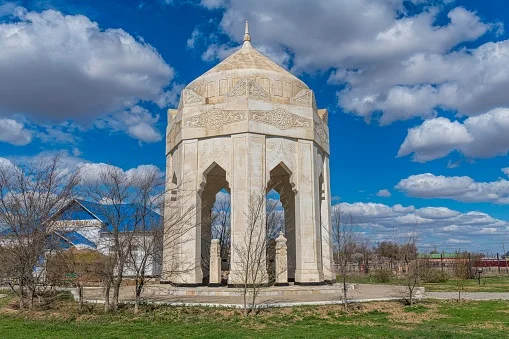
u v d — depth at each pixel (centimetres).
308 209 2881
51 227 2372
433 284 4188
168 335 1616
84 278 2823
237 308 2098
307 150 2962
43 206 2342
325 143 3319
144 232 2225
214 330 1694
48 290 2880
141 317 1950
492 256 7312
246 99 2816
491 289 3584
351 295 2581
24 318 1998
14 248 2284
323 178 3275
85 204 2928
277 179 3509
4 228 2348
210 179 3522
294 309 2098
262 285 2492
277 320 1883
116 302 2138
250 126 2784
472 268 5250
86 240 2936
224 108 2866
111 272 2153
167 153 3319
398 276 4419
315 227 2869
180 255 2764
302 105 3014
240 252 2531
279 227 4003
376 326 1803
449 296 2923
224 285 2780
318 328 1739
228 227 4881
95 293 2733
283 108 2931
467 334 1638
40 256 2420
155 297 2447
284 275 2730
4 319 1986
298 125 2964
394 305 2339
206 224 3459
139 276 2181
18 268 2272
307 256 2812
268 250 3023
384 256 6347
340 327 1759
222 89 3000
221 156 2839
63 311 2133
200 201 2891
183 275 2741
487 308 2322
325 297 2444
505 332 1700
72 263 2402
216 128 2862
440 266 5803
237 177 2742
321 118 3334
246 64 3112
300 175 2903
